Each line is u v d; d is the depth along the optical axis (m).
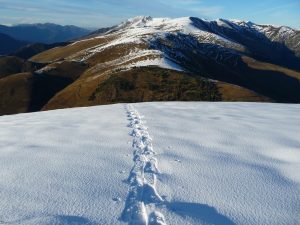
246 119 17.50
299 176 8.87
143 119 17.75
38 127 16.20
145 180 8.52
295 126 15.34
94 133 14.14
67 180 8.44
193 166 9.55
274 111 21.52
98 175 8.82
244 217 6.77
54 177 8.65
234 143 12.08
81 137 13.36
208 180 8.53
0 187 8.00
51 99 137.38
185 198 7.51
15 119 21.98
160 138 12.86
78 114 22.09
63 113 23.84
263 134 13.49
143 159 10.24
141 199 7.44
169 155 10.60
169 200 7.40
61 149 11.45
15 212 6.75
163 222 6.48
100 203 7.19
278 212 7.00
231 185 8.23
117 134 13.82
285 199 7.55
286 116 18.92
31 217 6.54
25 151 11.27
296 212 7.01
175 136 13.18
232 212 6.94
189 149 11.29
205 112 20.77
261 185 8.26
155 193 7.76
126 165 9.66
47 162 9.92
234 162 9.92
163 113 20.28
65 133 14.30
